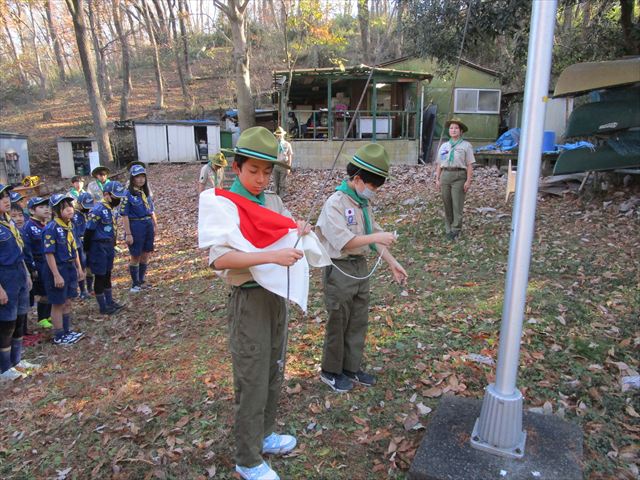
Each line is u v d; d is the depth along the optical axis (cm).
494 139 1812
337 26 2578
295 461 282
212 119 2575
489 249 658
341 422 315
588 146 696
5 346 455
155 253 928
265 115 2173
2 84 3803
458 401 303
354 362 351
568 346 387
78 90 3809
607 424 296
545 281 523
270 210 241
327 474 270
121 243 1041
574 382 338
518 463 244
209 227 222
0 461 315
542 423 277
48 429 349
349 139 1627
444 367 372
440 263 631
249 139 225
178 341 498
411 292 540
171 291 691
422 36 1143
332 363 346
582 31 1360
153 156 2175
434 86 1775
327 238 313
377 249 328
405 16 1202
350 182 318
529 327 420
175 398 366
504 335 245
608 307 448
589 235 656
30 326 612
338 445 294
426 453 255
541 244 647
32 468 304
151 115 2764
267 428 286
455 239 717
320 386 358
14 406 393
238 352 243
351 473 270
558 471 238
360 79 1614
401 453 281
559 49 1399
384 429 305
